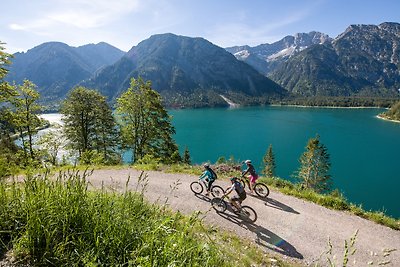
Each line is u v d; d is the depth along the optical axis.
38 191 4.33
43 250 3.65
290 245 8.94
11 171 5.37
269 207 11.81
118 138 34.19
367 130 158.25
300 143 123.12
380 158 97.88
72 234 3.78
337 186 70.00
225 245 7.48
